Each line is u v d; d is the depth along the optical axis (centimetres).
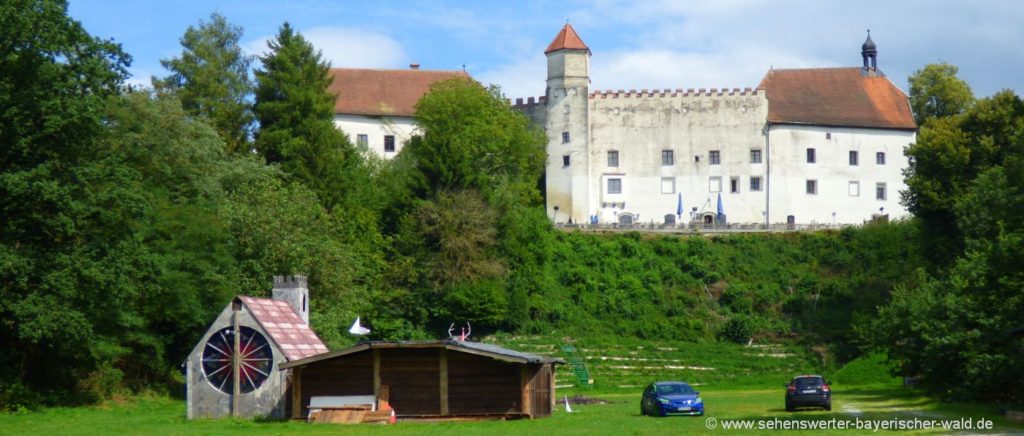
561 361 5531
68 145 5494
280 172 8681
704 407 5944
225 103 10438
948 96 15138
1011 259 5125
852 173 13562
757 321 10788
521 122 12481
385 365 5156
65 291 5272
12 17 5153
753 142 13450
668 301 11156
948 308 6562
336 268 7669
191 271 6788
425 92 13475
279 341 5325
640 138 13625
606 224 12606
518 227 10662
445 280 10069
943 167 10762
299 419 5159
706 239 12288
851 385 8750
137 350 6719
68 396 5884
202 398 5341
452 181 10556
